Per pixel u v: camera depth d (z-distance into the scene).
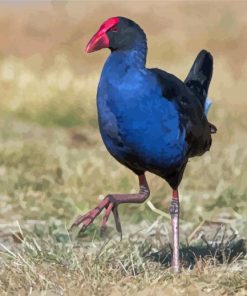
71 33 52.91
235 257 15.22
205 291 13.50
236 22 53.38
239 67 44.31
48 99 36.38
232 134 29.95
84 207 20.05
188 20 54.59
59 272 14.09
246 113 34.12
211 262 14.96
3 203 20.89
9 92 37.03
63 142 29.48
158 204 20.06
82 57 49.28
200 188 22.14
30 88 37.59
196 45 50.25
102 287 13.50
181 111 13.80
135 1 57.84
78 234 17.70
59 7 56.12
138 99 13.53
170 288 13.48
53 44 51.41
